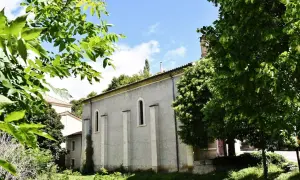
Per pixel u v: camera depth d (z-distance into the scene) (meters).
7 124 1.21
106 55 2.83
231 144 24.67
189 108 21.38
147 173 26.84
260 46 6.59
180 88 22.42
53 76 2.15
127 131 30.39
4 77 1.66
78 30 3.05
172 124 26.22
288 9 5.70
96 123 35.97
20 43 1.17
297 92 6.12
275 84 6.07
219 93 8.09
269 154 22.28
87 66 2.85
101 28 3.17
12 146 8.02
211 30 8.04
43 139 29.27
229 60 6.79
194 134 21.11
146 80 29.27
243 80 6.64
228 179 18.84
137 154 29.17
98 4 3.13
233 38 6.82
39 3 2.82
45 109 2.33
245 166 21.22
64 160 39.22
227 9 7.23
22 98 1.91
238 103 7.21
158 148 26.91
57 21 2.89
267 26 6.57
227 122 16.11
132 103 30.98
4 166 1.15
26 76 1.90
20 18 1.17
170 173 24.70
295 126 7.64
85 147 35.94
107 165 32.59
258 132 15.74
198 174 22.62
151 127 27.55
